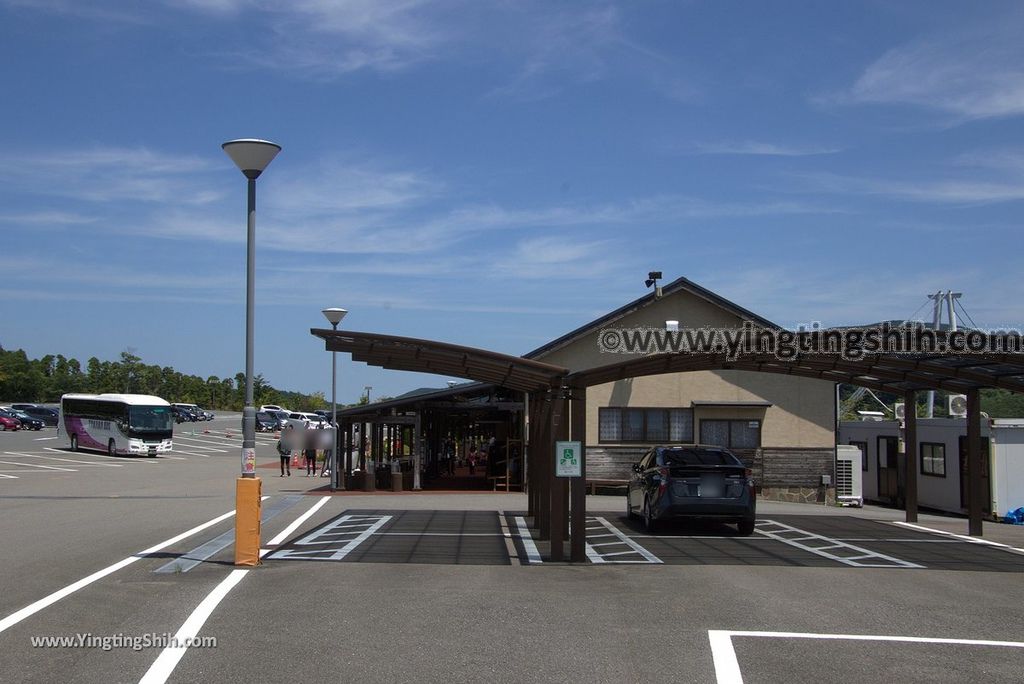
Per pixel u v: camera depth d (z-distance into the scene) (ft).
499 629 28.17
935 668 24.29
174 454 186.91
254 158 40.98
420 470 107.24
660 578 38.42
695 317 103.09
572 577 38.45
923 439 97.14
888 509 97.91
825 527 62.90
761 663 24.50
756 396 101.65
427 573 38.83
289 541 50.34
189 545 46.83
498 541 51.13
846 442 117.29
